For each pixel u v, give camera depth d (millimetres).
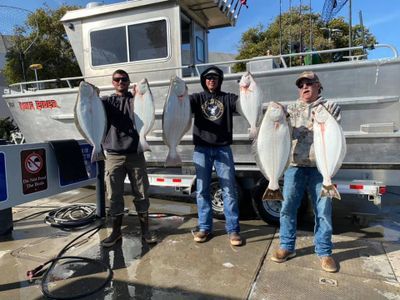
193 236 3973
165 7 5219
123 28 5465
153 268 3207
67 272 3152
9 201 3799
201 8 5629
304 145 3061
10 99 5789
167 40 5254
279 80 4219
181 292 2787
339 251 3473
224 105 3598
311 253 3430
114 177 3650
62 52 17734
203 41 6363
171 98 3242
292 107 3137
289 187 3156
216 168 3711
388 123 3879
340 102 3990
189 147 4832
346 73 3961
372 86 3889
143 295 2758
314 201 3145
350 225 4594
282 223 3266
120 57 5543
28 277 3086
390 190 6504
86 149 4730
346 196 5609
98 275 3084
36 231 4309
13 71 15852
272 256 3344
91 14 5555
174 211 5230
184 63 5539
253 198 4457
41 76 16438
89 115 3164
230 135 3650
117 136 3566
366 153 3996
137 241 3867
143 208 3754
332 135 2781
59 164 4320
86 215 4660
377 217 4914
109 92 5254
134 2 5312
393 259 3277
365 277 2943
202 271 3123
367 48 3887
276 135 2895
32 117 5680
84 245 3805
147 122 3279
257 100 3125
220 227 4277
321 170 2855
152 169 5234
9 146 3789
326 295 2680
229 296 2707
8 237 4121
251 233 4059
